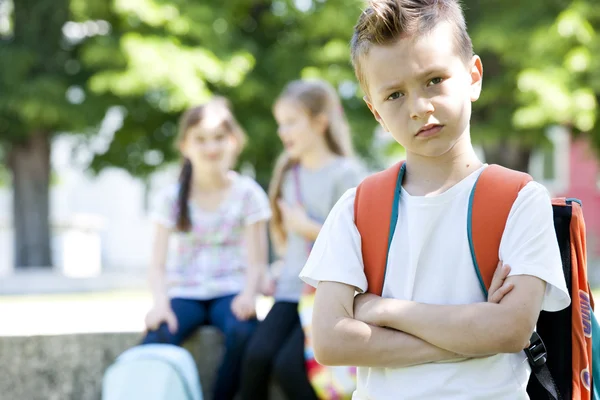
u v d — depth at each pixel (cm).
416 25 133
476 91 144
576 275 152
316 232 286
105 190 2041
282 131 305
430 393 135
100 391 309
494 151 1277
